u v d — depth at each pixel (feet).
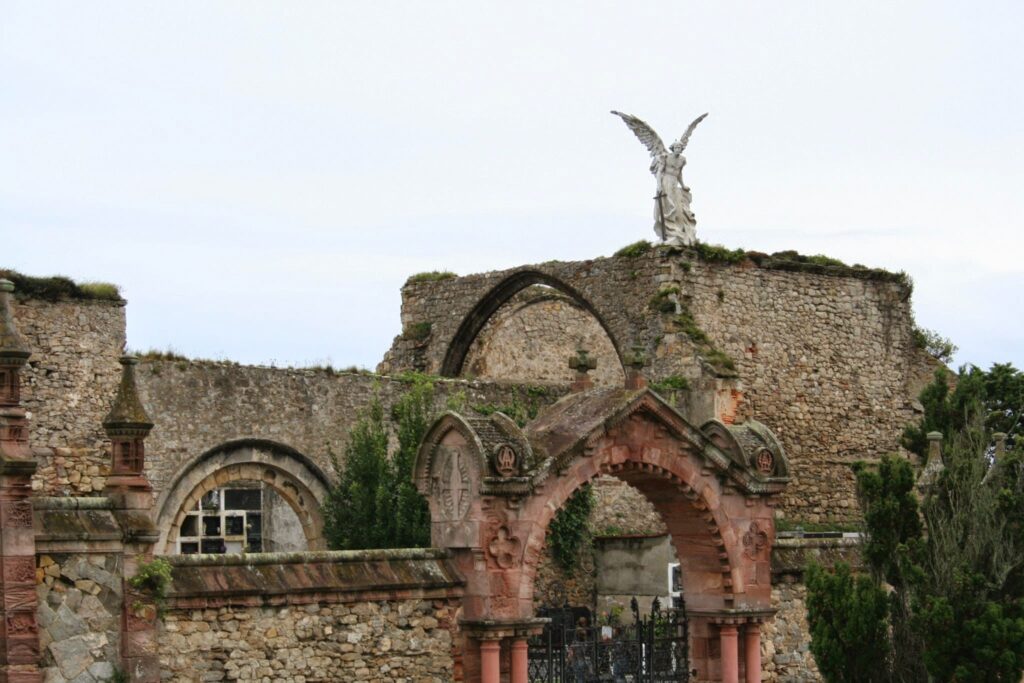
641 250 154.92
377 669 92.17
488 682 94.58
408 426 131.54
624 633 120.06
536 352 170.40
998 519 99.86
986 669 95.71
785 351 158.51
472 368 173.27
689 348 149.59
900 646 100.94
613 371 165.07
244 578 88.17
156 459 132.98
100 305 131.54
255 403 138.62
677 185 156.66
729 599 104.73
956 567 98.02
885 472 103.55
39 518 82.12
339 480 141.18
